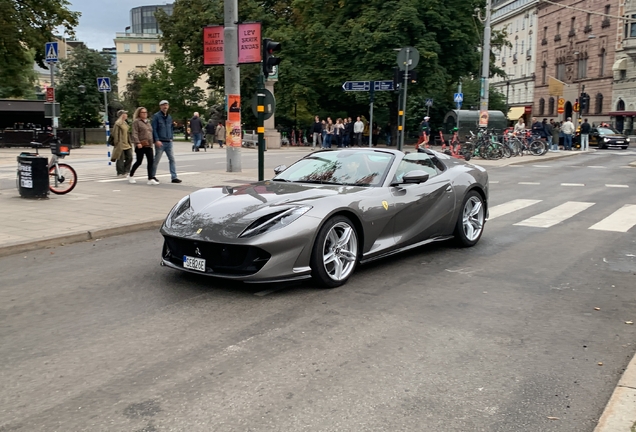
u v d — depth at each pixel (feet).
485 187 24.63
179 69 153.38
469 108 153.38
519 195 40.96
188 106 155.74
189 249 17.22
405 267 20.52
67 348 13.08
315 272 17.13
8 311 15.75
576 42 221.66
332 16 119.03
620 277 19.38
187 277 18.99
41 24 108.78
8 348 13.10
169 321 14.82
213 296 16.89
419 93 110.93
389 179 20.30
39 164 34.71
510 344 13.41
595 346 13.33
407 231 20.56
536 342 13.55
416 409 10.25
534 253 22.90
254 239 16.02
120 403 10.48
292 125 134.92
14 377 11.59
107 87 63.82
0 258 21.97
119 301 16.51
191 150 97.40
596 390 11.07
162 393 10.86
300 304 16.19
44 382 11.35
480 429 9.61
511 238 25.88
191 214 17.88
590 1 211.00
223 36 50.49
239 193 18.97
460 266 20.74
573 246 24.20
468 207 23.62
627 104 193.26
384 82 61.41
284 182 20.72
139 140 41.88
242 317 15.08
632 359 12.25
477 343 13.43
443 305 16.26
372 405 10.39
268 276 16.20
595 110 210.18
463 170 23.85
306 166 21.91
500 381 11.43
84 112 148.15
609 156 90.58
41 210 30.86
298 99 120.78
